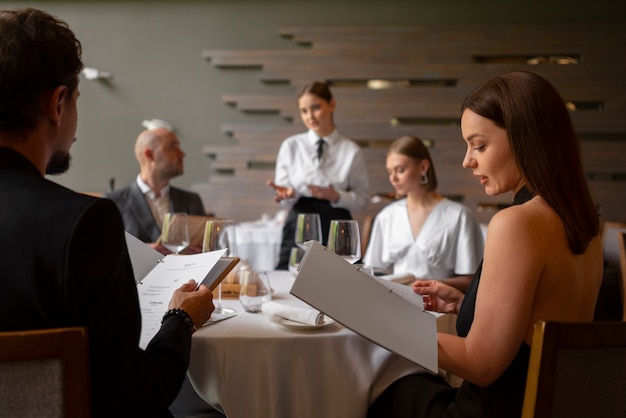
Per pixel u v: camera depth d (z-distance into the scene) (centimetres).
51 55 100
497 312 115
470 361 117
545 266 117
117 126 637
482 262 134
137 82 634
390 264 268
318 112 378
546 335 100
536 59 603
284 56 621
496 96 126
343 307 119
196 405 162
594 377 105
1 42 98
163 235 212
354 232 187
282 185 390
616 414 108
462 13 608
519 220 117
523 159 122
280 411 143
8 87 97
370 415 155
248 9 626
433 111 610
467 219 250
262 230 449
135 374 100
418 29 607
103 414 97
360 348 145
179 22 629
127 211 303
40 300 91
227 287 194
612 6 591
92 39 632
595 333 102
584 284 123
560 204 119
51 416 92
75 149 640
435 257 251
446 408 135
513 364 121
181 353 116
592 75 593
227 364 141
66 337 90
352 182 386
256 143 627
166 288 148
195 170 638
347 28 613
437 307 162
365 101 617
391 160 257
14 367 90
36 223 93
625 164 592
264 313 162
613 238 391
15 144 101
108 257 94
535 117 121
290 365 143
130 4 629
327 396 145
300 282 118
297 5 622
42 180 100
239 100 627
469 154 132
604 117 593
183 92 633
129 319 99
